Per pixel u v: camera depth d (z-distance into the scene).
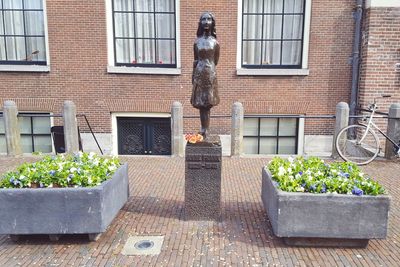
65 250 3.55
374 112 7.65
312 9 9.52
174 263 3.31
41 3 9.90
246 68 9.91
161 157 7.84
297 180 3.70
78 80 9.85
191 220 4.23
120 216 4.37
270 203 3.88
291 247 3.61
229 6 9.48
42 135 10.42
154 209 4.62
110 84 9.87
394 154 7.48
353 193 3.48
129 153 10.41
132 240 3.75
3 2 9.95
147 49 10.16
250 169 6.77
